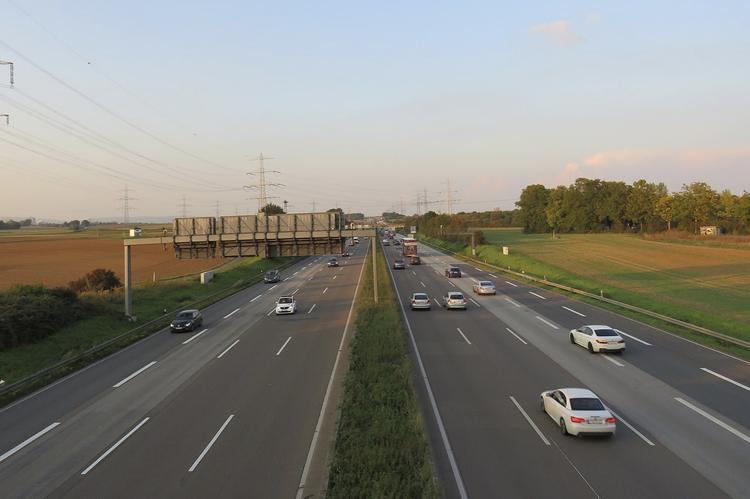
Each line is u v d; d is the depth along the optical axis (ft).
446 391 69.21
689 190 431.43
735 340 89.15
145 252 369.91
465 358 86.94
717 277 194.18
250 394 70.54
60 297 120.78
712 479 43.65
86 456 51.85
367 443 50.34
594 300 146.51
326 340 104.22
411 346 96.58
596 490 42.04
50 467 49.57
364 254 353.10
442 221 474.90
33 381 78.43
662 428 55.16
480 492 42.09
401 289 182.80
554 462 47.44
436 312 135.44
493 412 60.95
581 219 521.65
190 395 71.10
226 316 139.23
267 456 50.29
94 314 122.72
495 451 50.16
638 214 489.26
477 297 161.48
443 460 48.34
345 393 67.05
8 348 94.48
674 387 69.00
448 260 303.48
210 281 207.62
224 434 56.34
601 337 87.15
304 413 62.23
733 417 57.88
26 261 306.35
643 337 99.86
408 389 66.59
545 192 565.12
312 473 46.47
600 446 50.88
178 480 45.73
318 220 138.41
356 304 151.64
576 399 54.39
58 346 100.32
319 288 193.06
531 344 96.68
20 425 61.77
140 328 119.03
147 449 53.01
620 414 59.62
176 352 98.68
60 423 61.98
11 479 47.26
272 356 92.22
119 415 64.03
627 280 189.98
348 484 42.86
